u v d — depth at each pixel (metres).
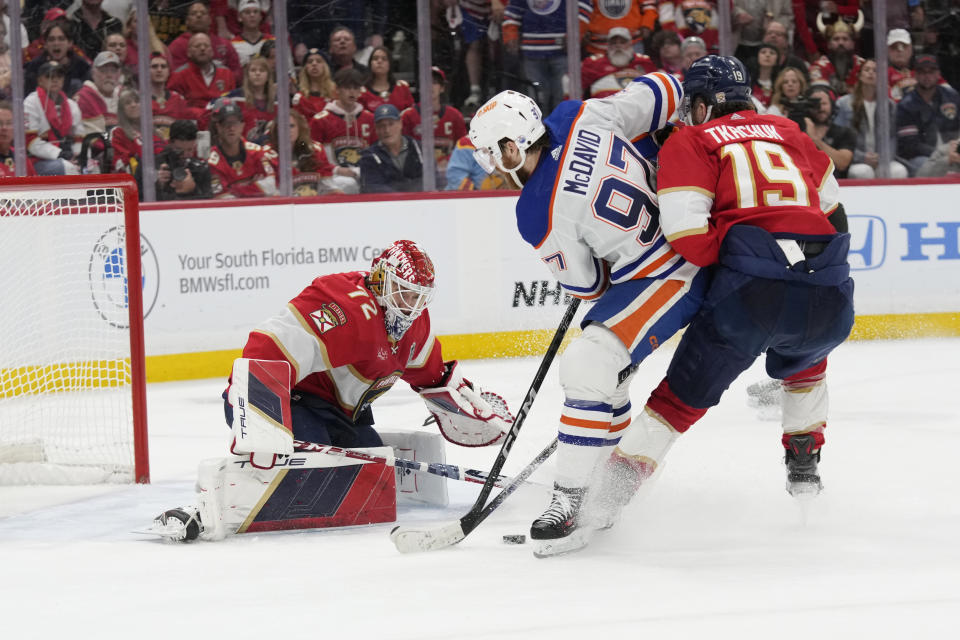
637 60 23.62
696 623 6.13
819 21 23.67
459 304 21.52
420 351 9.88
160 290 19.80
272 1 22.05
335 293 9.30
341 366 9.42
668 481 10.27
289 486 8.93
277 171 22.59
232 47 22.06
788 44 23.72
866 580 6.94
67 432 14.10
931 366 18.36
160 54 21.80
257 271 20.52
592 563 7.58
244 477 8.84
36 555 8.50
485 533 8.75
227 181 22.39
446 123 23.16
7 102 21.58
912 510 9.07
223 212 20.20
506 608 6.52
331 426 9.87
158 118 21.95
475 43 23.05
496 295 21.70
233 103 22.19
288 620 6.43
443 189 23.31
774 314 7.84
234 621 6.46
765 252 7.79
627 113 8.53
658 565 7.47
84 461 12.20
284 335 9.09
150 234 19.64
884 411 14.47
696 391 8.20
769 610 6.34
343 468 9.08
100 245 18.75
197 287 20.09
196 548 8.51
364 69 22.66
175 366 20.02
